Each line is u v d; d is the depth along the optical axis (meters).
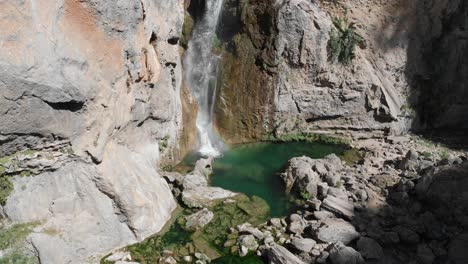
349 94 19.59
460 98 20.53
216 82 19.23
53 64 9.12
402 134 20.28
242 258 11.53
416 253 11.71
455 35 20.05
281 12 18.58
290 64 19.48
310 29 18.89
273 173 16.67
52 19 9.16
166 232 12.28
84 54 9.99
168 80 15.09
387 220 13.10
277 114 19.73
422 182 13.83
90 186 10.80
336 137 19.97
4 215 9.61
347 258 11.05
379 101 19.75
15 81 8.41
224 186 15.47
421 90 20.62
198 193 14.18
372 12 19.69
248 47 19.25
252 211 13.73
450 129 20.91
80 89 9.77
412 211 13.39
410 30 19.95
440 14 19.94
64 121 9.84
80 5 9.79
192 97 18.38
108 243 11.09
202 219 12.82
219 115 19.36
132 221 11.48
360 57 19.56
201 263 11.16
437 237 12.11
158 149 14.91
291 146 19.31
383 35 19.77
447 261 11.40
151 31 13.12
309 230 12.62
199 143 18.17
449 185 13.12
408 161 16.27
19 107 8.74
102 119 10.88
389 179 15.44
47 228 10.05
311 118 20.11
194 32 18.67
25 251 9.67
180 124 16.88
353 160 17.94
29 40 8.62
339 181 15.16
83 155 10.52
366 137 20.14
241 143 19.41
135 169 12.37
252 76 19.34
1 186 9.38
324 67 19.45
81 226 10.59
